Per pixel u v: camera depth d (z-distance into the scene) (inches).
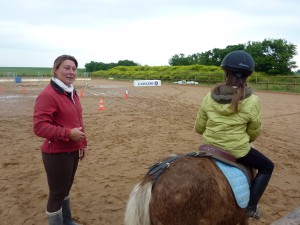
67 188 142.3
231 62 104.3
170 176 92.6
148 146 339.6
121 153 311.6
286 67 1727.4
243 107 104.0
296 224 121.8
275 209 191.8
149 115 556.4
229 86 105.9
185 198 89.2
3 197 205.8
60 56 132.8
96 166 270.8
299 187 228.1
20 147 329.1
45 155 132.4
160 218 89.6
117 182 234.1
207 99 111.9
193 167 95.0
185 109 641.6
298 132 419.2
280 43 1729.8
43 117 123.3
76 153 140.2
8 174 248.4
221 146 106.5
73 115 134.3
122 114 563.2
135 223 90.6
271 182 236.1
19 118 506.3
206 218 91.7
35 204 196.2
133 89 1205.1
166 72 1888.5
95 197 207.8
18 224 172.9
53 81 129.8
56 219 137.6
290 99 808.9
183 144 348.8
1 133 393.4
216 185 94.3
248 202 110.1
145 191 92.2
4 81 1804.9
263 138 383.6
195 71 1750.7
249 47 1836.9
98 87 1328.7
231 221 101.8
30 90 1088.2
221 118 106.4
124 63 3385.8
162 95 945.5
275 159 296.0
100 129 429.1
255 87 1163.9
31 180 236.1
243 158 108.7
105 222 175.9
